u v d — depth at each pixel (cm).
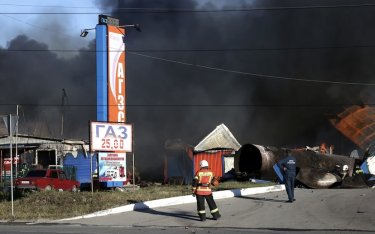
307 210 1084
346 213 1022
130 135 1845
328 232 831
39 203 1347
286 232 845
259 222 958
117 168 1844
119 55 2191
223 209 1160
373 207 1091
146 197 1452
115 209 1202
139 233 872
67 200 1364
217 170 2748
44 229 959
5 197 1501
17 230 948
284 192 1523
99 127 1750
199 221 1006
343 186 1739
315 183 1741
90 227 984
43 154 2798
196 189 1009
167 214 1131
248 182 2053
